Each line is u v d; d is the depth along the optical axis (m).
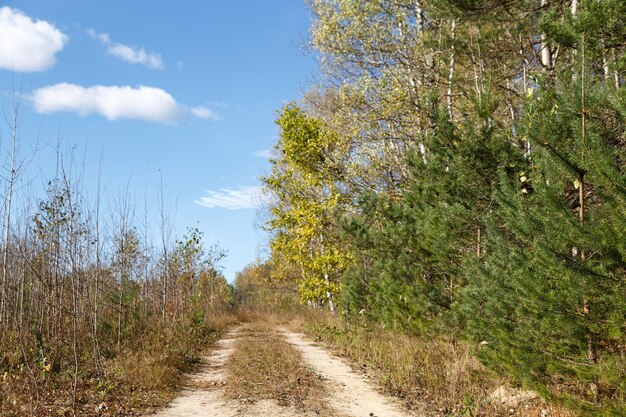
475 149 8.42
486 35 11.94
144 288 16.02
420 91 15.70
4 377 7.56
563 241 5.95
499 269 7.25
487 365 7.80
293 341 18.70
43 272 9.73
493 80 12.34
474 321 7.91
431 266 11.24
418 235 11.02
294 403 8.38
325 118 20.89
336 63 17.94
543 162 6.69
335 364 12.94
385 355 12.55
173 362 11.30
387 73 16.42
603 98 5.90
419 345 11.76
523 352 6.71
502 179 7.25
